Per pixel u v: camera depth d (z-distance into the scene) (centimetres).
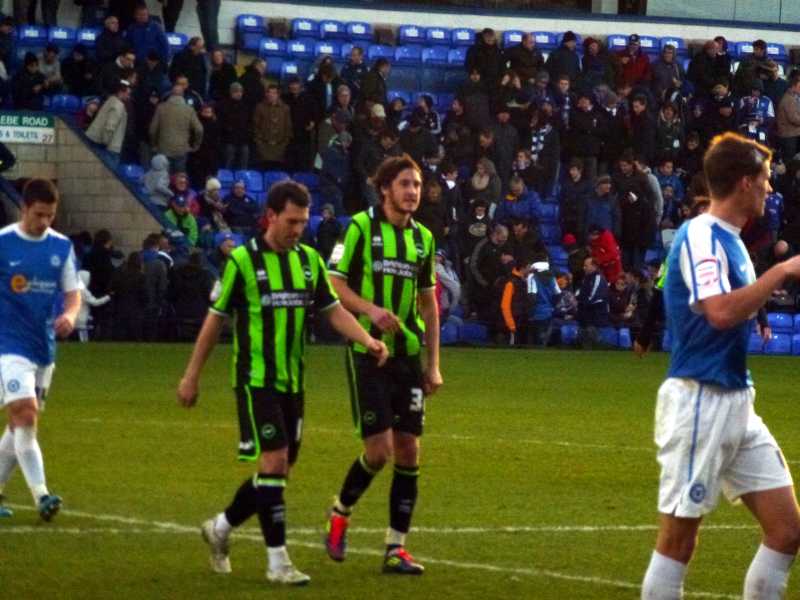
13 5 8944
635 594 2291
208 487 3253
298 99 8394
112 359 6231
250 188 8244
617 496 3247
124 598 2216
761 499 1859
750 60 9206
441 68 9594
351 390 2470
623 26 10212
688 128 8962
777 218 8631
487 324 7781
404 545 2652
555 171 8500
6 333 2775
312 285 2386
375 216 2505
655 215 8262
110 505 3008
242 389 2353
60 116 7875
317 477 3434
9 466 2844
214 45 8925
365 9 9812
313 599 2227
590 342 7750
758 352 8225
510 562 2531
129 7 8538
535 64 8825
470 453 3875
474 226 7819
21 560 2477
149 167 8081
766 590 1853
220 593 2256
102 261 7300
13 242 2775
